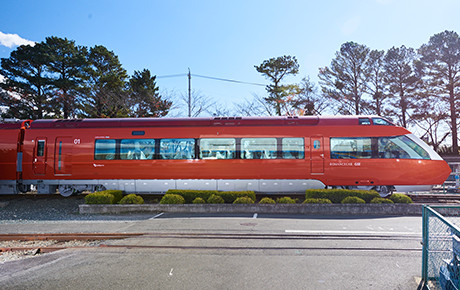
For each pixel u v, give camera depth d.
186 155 13.80
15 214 12.16
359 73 38.50
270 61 38.12
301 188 13.47
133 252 6.74
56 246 7.80
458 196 14.48
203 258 6.30
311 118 13.90
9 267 6.04
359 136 13.38
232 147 13.70
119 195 13.27
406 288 4.82
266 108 37.38
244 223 9.34
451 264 4.03
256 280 5.20
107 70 37.56
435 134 40.03
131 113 35.06
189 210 11.52
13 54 33.06
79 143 14.08
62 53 34.75
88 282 5.20
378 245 7.05
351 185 13.34
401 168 13.08
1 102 32.78
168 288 4.93
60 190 14.38
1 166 14.20
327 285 4.98
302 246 7.02
